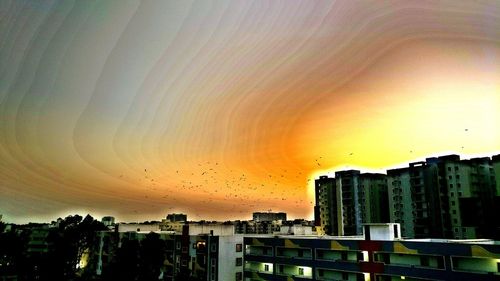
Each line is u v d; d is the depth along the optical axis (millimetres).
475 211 90688
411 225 101625
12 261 83875
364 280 54406
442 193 95938
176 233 81250
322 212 126562
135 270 64125
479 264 43906
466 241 48156
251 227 154000
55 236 96188
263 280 66812
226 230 80375
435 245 47281
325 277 59406
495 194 91312
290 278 63312
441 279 46062
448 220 94188
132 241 69000
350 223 115812
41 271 78500
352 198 117188
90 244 102438
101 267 89812
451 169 95750
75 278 80812
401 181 105938
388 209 113312
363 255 55312
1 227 96438
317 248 60812
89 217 111875
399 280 50656
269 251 68438
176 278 64438
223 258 68375
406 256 50812
